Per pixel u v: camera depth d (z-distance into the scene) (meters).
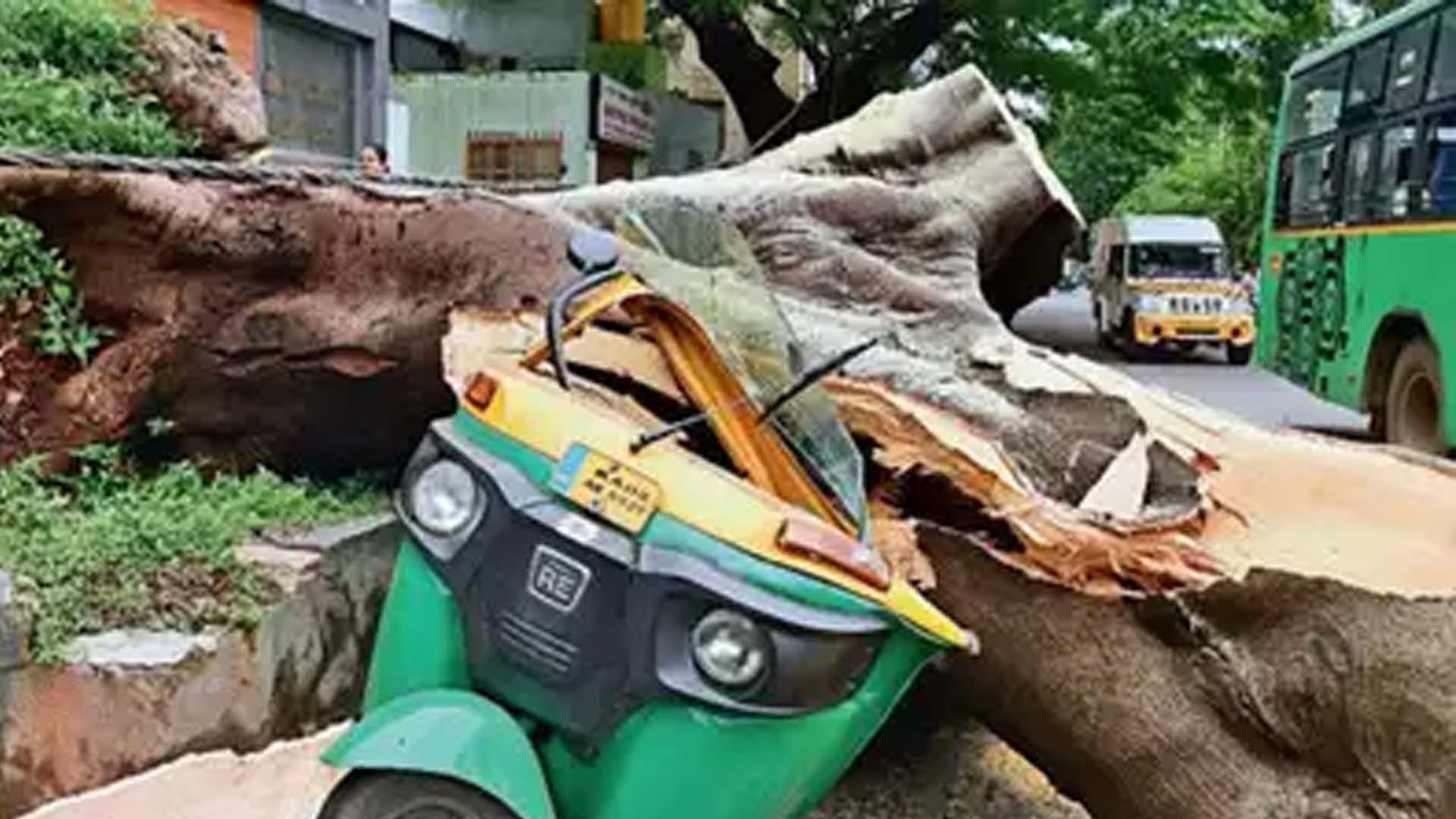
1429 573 4.04
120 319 4.84
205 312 4.91
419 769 3.05
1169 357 24.06
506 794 3.05
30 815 3.83
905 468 4.30
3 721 3.83
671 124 24.19
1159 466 4.71
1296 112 13.48
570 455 3.27
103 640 3.99
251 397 5.10
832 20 19.89
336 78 13.37
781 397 3.59
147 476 4.99
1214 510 4.37
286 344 5.02
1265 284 14.27
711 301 3.75
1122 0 20.38
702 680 3.10
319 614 4.52
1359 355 11.51
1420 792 3.83
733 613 3.09
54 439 4.77
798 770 3.20
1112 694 4.01
